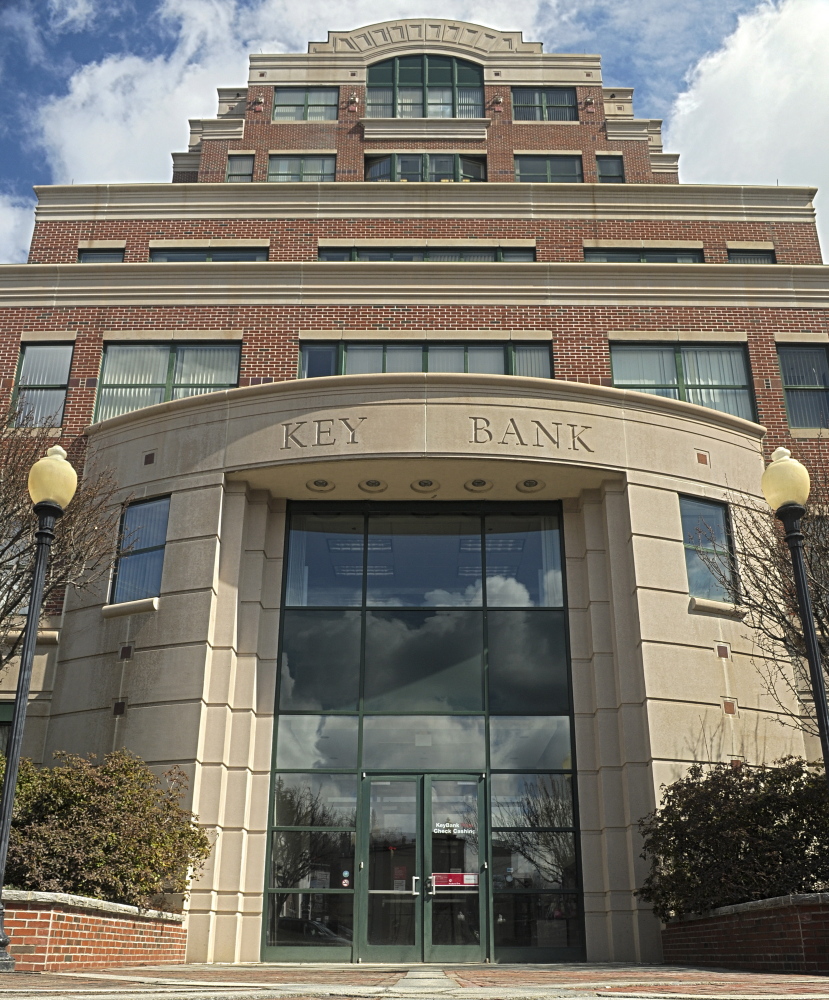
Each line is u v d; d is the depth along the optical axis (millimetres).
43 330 21438
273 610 17844
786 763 14883
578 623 17859
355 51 29953
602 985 7676
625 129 29078
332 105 29312
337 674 17594
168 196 24625
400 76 29859
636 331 21203
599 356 20938
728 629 17516
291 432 17766
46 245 24234
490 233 24297
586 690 17422
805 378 21188
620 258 24375
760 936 11203
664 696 16562
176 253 24219
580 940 15953
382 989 7035
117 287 21688
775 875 12711
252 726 16922
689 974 9984
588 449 17844
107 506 18203
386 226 24297
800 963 10078
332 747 17094
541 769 17000
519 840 16562
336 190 24562
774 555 16406
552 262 22359
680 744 16344
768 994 6555
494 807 16766
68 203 24641
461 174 28188
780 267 21781
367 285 21453
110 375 21078
